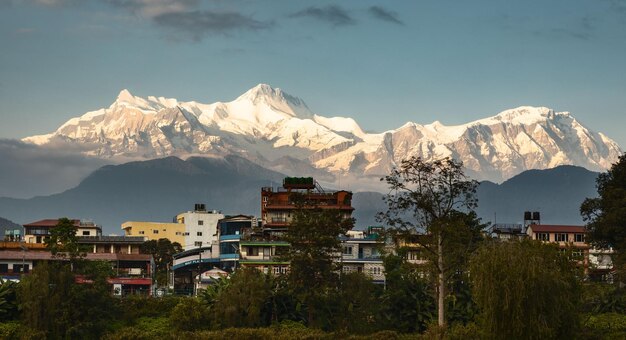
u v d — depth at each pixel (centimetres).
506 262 17688
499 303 17525
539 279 17512
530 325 17388
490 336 17638
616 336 19412
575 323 17850
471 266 18062
